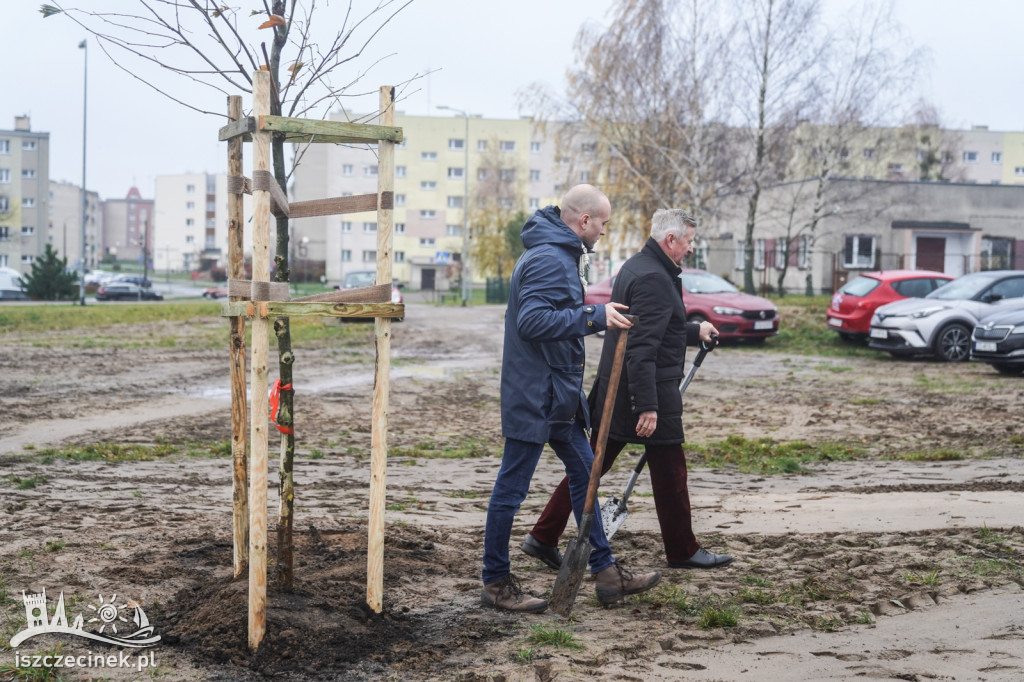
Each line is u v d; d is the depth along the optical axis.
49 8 3.59
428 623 3.95
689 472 7.74
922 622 3.98
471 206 75.38
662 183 33.16
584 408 4.32
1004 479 7.19
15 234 99.56
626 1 31.95
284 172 3.81
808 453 8.61
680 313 4.60
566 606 3.96
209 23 3.79
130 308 37.97
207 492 6.66
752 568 4.79
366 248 85.94
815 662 3.52
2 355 17.08
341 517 5.79
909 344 17.42
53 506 5.96
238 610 3.72
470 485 7.21
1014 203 39.41
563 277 4.01
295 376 14.95
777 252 36.78
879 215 38.03
